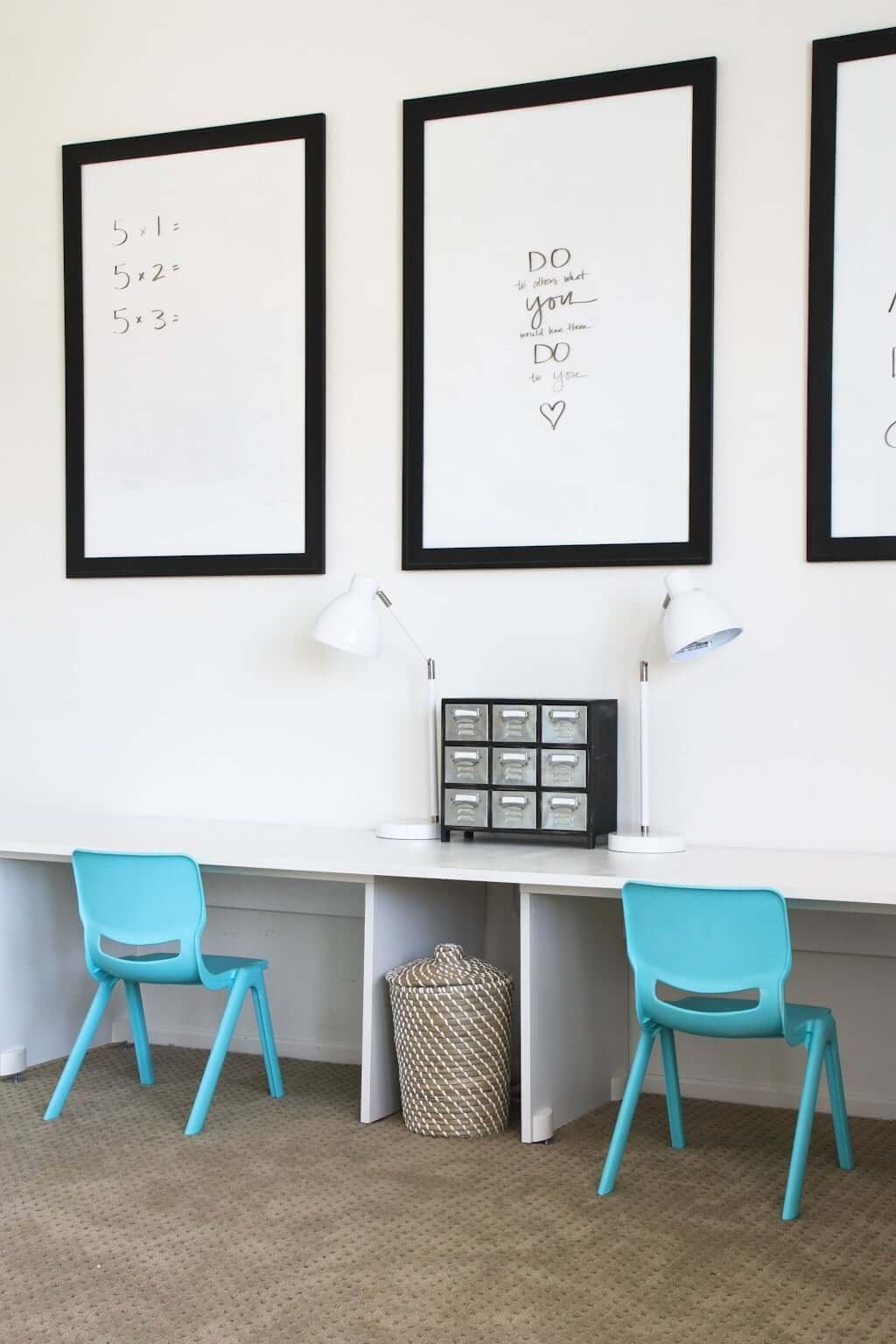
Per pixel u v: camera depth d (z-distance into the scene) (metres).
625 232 3.40
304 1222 2.54
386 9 3.66
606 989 3.30
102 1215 2.58
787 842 3.26
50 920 3.65
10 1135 3.05
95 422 3.96
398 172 3.65
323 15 3.72
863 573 3.21
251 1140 3.02
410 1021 3.06
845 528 3.21
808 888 2.62
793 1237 2.47
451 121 3.57
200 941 3.04
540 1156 2.92
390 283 3.66
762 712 3.29
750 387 3.30
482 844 3.32
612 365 3.42
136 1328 2.12
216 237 3.83
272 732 3.79
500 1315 2.16
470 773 3.32
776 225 3.28
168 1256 2.39
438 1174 2.80
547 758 3.24
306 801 3.75
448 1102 3.04
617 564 3.40
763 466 3.29
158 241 3.89
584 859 3.04
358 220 3.69
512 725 3.28
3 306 4.05
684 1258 2.38
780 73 3.27
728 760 3.31
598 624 3.45
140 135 3.93
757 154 3.29
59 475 4.04
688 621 3.08
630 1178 2.79
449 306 3.58
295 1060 3.72
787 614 3.27
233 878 3.82
